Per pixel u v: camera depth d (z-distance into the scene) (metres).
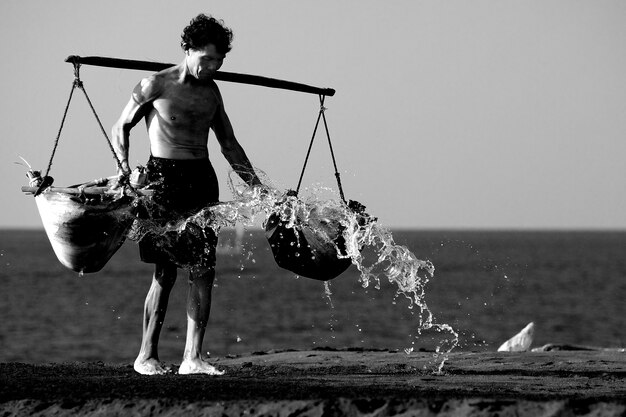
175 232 15.93
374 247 17.19
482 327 72.38
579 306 95.31
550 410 11.33
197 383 13.52
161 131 16.11
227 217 16.22
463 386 13.98
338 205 17.00
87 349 56.00
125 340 61.41
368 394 12.31
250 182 17.02
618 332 70.25
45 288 118.94
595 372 17.05
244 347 57.28
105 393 12.63
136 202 15.47
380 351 22.86
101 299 99.94
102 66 16.30
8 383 13.48
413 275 17.73
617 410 11.24
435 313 85.88
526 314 85.38
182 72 16.28
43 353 53.75
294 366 18.47
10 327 69.88
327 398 11.89
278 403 11.79
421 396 12.10
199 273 16.25
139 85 16.22
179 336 60.28
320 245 16.78
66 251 15.48
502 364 18.80
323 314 83.88
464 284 132.75
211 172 16.47
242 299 104.38
